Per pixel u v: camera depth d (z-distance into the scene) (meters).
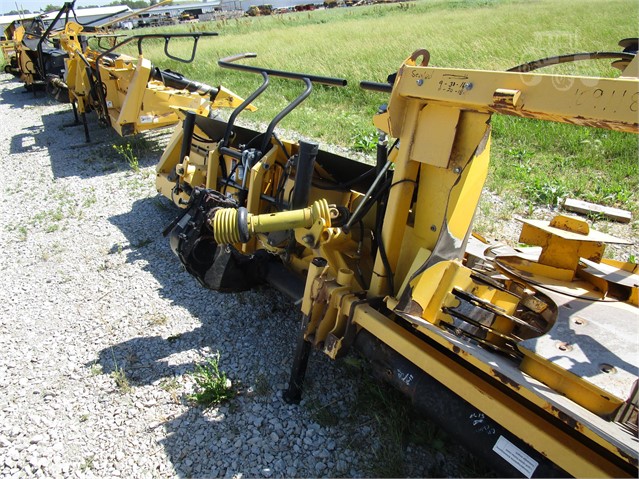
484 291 2.28
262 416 2.67
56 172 6.73
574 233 2.33
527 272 2.38
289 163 3.06
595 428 1.49
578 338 1.86
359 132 7.54
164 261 4.31
